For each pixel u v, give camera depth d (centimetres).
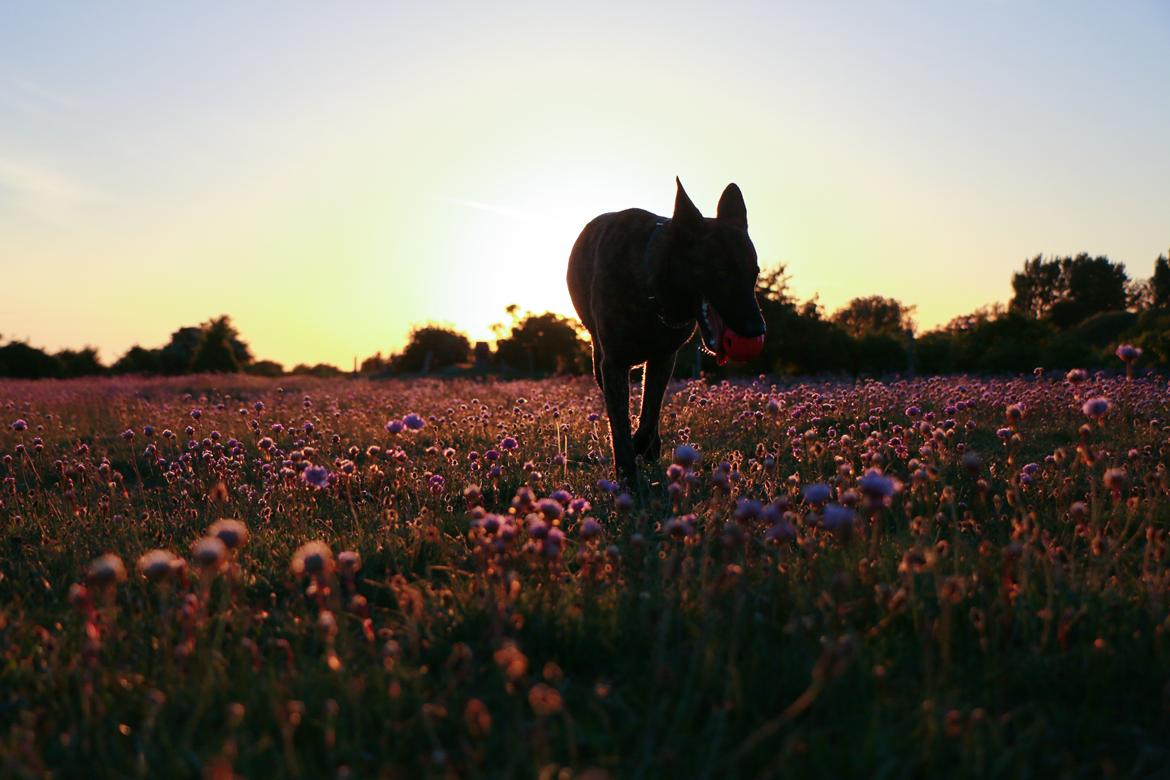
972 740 235
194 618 310
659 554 388
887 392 1098
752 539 386
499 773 229
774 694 265
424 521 489
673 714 261
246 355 6688
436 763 227
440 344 6769
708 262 560
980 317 3950
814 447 602
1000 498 483
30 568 444
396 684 256
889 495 306
